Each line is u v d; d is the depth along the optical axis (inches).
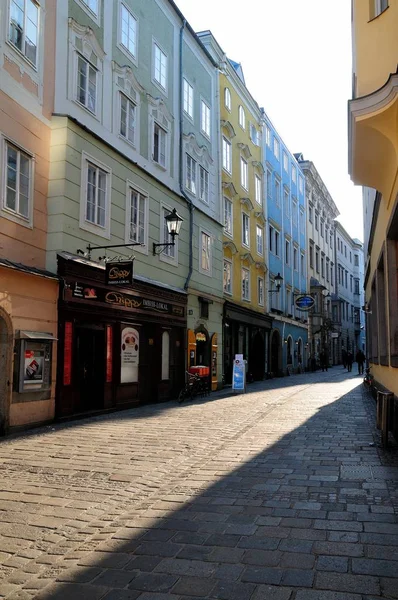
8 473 300.5
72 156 524.7
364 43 352.8
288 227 1605.6
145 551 186.9
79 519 223.0
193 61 907.4
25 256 471.5
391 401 394.3
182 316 792.3
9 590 159.0
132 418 528.4
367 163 404.2
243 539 195.9
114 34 633.6
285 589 155.6
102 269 557.3
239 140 1176.2
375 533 199.3
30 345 454.0
